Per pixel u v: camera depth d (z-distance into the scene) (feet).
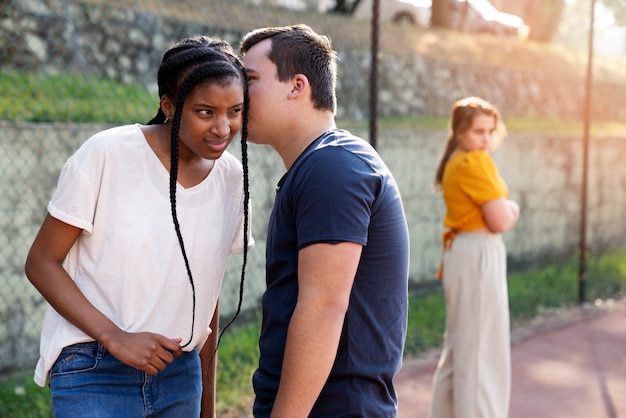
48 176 13.70
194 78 5.66
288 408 5.40
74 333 6.19
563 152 26.00
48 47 20.03
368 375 5.79
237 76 5.82
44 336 6.41
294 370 5.39
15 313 13.08
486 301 11.38
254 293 16.67
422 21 33.76
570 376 15.42
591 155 27.50
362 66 26.21
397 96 27.63
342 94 25.26
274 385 5.89
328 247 5.38
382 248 5.76
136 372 6.33
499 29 37.86
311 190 5.50
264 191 16.83
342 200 5.42
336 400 5.76
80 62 20.58
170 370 6.57
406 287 6.09
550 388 14.71
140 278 6.15
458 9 34.04
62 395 6.13
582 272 21.34
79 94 18.49
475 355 11.36
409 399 13.93
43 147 13.61
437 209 21.47
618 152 29.07
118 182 6.07
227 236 6.72
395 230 5.85
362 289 5.76
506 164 23.63
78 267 6.28
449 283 11.68
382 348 5.85
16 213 13.21
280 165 17.17
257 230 16.70
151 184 6.17
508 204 11.49
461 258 11.48
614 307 21.34
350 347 5.73
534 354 16.81
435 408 11.87
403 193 20.43
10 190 13.15
